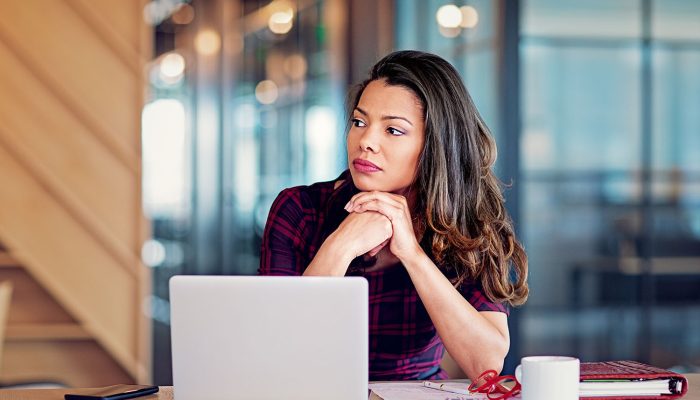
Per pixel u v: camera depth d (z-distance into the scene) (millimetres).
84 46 4422
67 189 4398
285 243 2488
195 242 7812
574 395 1811
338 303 1814
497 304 2406
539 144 5500
